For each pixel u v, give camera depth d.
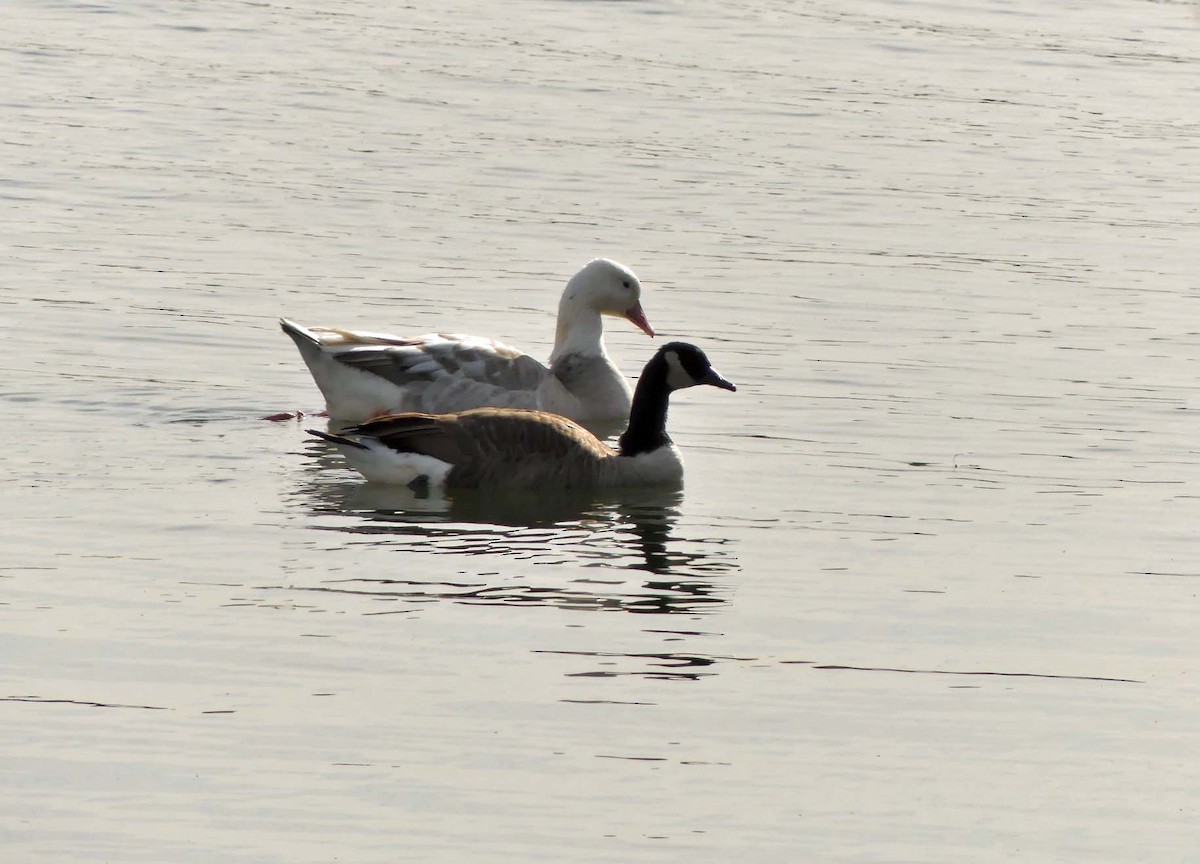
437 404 18.16
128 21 44.66
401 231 26.50
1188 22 50.44
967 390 19.77
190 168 30.11
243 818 9.43
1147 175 32.62
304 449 17.05
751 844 9.35
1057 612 13.11
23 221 25.98
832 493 16.16
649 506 15.66
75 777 9.84
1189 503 15.99
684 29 46.81
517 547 14.28
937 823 9.68
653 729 10.74
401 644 11.96
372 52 42.06
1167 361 21.14
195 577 13.20
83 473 15.79
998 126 36.47
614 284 19.58
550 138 33.66
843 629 12.62
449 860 9.05
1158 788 10.20
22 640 11.81
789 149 33.59
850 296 23.84
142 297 22.38
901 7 51.34
